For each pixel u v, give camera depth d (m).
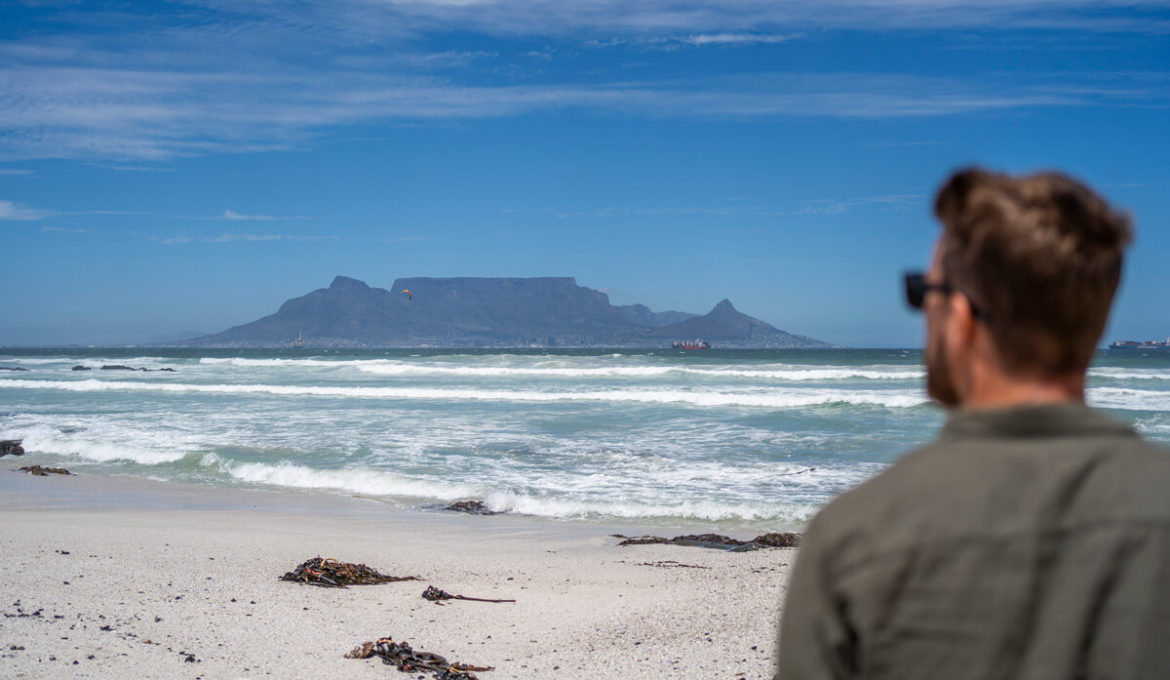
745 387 35.31
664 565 9.58
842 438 19.98
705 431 21.33
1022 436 1.09
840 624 1.08
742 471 16.08
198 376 48.09
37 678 5.46
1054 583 0.99
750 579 8.70
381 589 8.34
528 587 8.54
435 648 6.54
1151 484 1.03
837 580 1.08
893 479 1.11
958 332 1.17
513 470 16.41
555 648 6.54
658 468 16.48
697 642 6.57
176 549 9.64
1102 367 47.53
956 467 1.08
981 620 1.00
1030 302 1.08
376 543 10.63
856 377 39.44
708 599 7.88
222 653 6.20
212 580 8.34
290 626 6.96
